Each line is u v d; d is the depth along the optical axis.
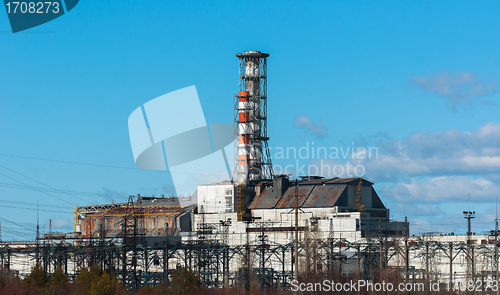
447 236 158.88
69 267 171.00
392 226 170.75
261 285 138.88
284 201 178.75
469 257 142.00
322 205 169.75
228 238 163.12
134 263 129.88
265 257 163.12
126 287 126.50
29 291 119.94
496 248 135.12
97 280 115.19
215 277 152.25
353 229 157.25
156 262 154.88
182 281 121.56
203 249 147.62
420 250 150.62
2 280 123.94
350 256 150.62
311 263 137.88
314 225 157.38
